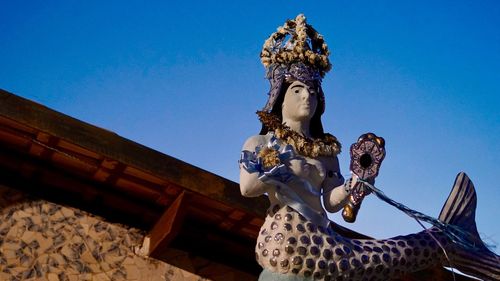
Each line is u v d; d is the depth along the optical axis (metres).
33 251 8.06
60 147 8.02
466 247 6.41
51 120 7.63
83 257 8.19
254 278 8.91
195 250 8.77
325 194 6.25
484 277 6.51
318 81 6.52
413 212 6.07
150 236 8.48
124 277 8.25
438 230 6.49
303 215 5.98
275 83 6.48
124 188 8.44
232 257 8.92
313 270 5.82
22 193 8.34
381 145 5.98
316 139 6.36
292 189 6.11
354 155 5.97
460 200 6.67
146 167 7.77
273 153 6.05
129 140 7.80
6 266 7.91
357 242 6.16
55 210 8.35
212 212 8.45
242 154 6.07
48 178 8.40
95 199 8.51
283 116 6.45
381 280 6.12
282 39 6.77
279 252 5.84
